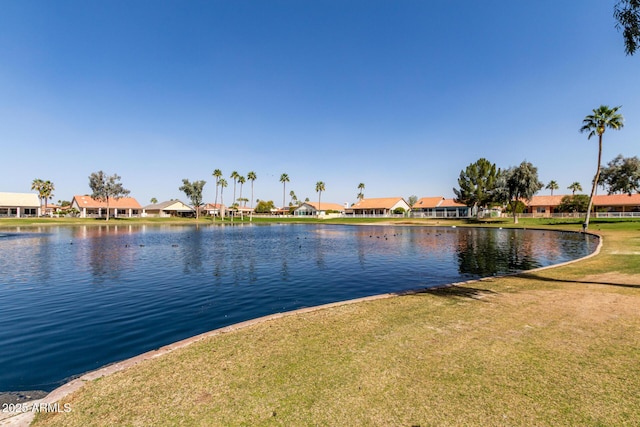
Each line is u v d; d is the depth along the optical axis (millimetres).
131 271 17250
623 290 9609
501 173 66188
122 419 3777
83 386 4535
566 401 3984
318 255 23328
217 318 9477
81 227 60344
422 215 87375
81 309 10391
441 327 6617
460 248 26531
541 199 82312
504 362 5023
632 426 3518
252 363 5102
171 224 76125
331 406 3949
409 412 3811
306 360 5180
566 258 20172
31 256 23031
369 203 103625
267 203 140375
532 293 9484
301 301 11258
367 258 21641
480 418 3686
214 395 4227
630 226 39250
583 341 5789
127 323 9047
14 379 5883
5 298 11789
